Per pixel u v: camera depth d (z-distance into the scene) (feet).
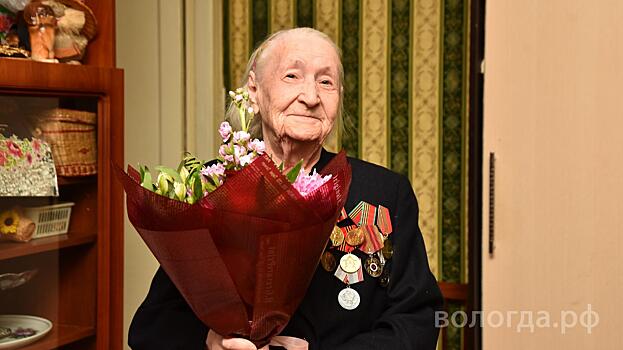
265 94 4.36
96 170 6.81
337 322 4.33
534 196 7.40
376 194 4.62
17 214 6.14
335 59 4.40
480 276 7.67
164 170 3.83
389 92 9.14
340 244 4.43
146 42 9.72
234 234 3.62
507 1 7.41
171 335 4.33
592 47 7.18
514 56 7.41
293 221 3.60
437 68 8.87
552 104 7.30
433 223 8.98
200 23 9.73
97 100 6.79
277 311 3.83
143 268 9.55
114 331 7.02
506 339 7.54
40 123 6.28
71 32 6.78
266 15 9.75
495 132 7.49
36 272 6.35
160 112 9.72
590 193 7.23
